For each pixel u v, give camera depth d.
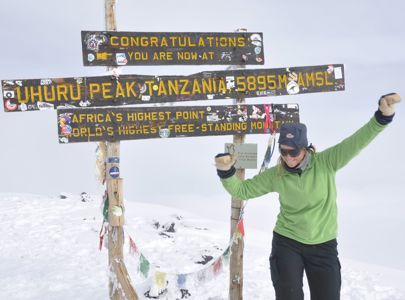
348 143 3.28
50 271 7.61
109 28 4.84
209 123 5.17
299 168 3.36
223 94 5.19
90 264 8.26
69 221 12.56
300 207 3.41
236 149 5.26
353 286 7.98
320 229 3.40
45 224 12.20
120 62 4.86
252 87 5.26
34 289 6.58
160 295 6.34
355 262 11.19
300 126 3.29
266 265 9.05
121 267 4.77
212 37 5.17
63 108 4.70
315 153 3.45
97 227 11.90
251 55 5.30
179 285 4.97
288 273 3.38
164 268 8.59
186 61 5.09
